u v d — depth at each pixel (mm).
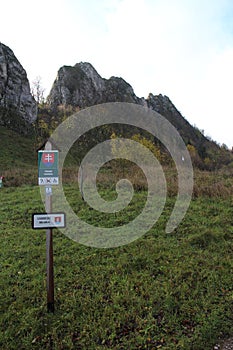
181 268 5441
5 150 39625
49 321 4066
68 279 5223
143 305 4363
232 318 4035
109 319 4066
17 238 7453
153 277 5230
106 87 104688
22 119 54906
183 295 4555
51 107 69062
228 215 8570
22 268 5762
